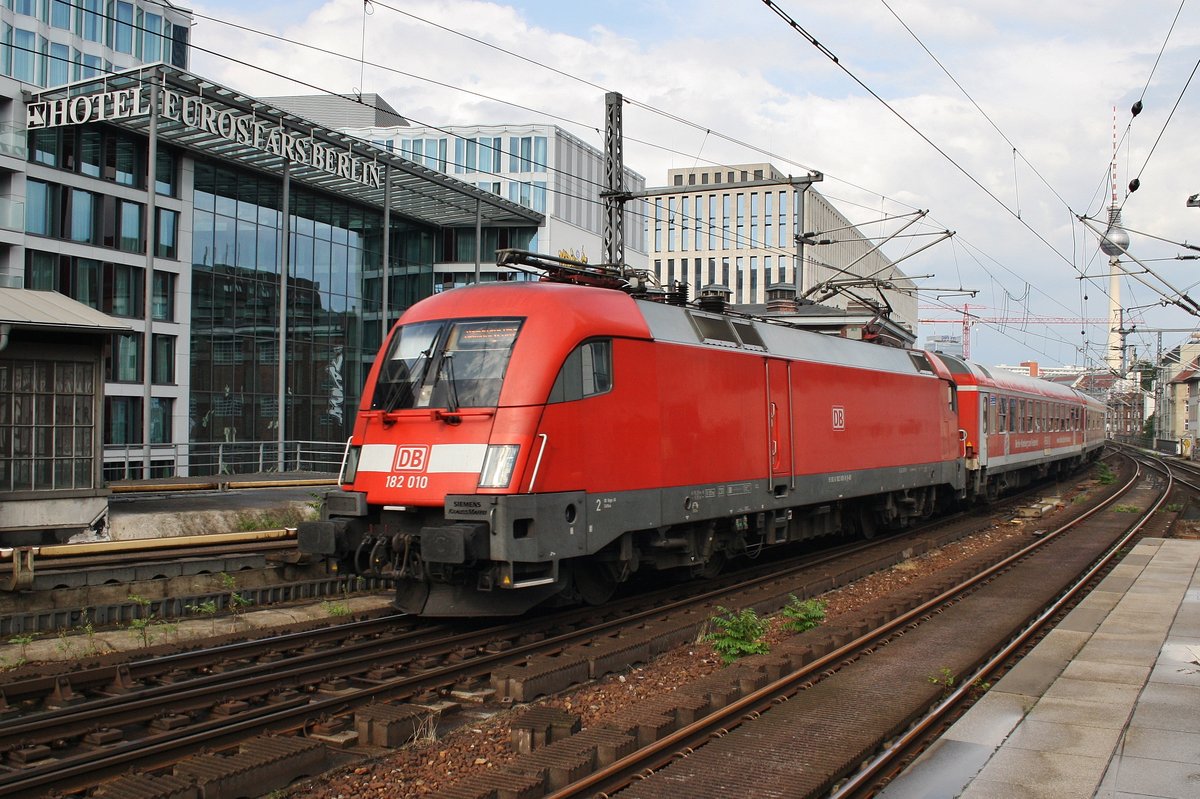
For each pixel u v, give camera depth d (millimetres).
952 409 23391
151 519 14297
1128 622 11633
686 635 11000
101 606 11242
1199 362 79062
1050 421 35562
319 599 13195
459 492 10352
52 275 30688
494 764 6984
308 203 38031
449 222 43719
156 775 6480
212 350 34719
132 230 32750
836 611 13250
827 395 16922
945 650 10016
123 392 32094
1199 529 22500
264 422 36344
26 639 10008
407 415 11016
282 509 16125
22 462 12586
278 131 28625
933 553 18938
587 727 7906
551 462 10555
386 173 31547
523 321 10930
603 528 11227
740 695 8273
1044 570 15523
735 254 73250
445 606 10961
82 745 7027
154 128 26078
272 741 6805
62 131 30875
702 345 13352
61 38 47250
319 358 38594
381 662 9406
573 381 10922
